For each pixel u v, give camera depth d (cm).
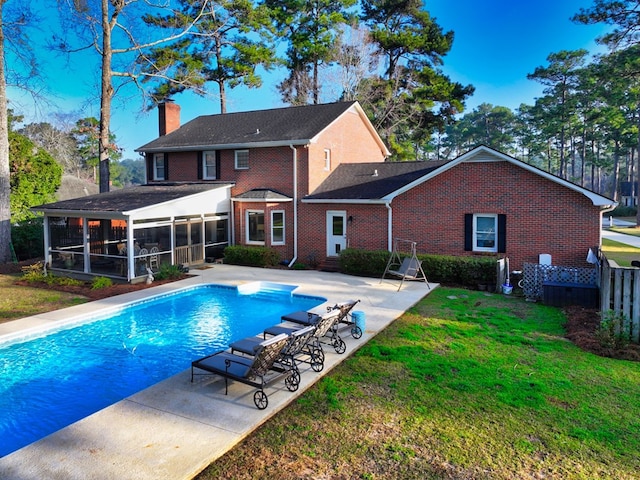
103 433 618
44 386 848
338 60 3916
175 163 2495
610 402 699
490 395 724
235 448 583
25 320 1206
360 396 725
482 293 1493
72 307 1341
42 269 1870
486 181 1703
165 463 543
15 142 2589
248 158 2259
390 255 1762
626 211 5800
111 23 2533
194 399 726
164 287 1620
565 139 7175
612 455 558
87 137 5434
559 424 632
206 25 3375
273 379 719
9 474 525
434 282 1677
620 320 956
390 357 893
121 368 938
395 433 611
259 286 1705
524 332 1059
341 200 1980
